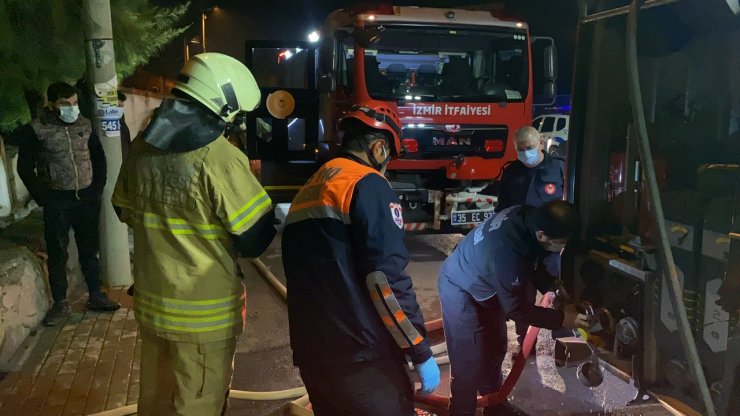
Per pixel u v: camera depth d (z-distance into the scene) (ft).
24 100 24.03
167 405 7.90
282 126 25.43
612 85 9.58
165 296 7.36
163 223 7.27
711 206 7.64
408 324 6.63
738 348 6.80
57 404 10.93
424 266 20.79
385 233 6.49
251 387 12.09
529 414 10.69
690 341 6.95
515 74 21.88
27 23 22.08
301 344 6.88
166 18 30.99
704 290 7.84
